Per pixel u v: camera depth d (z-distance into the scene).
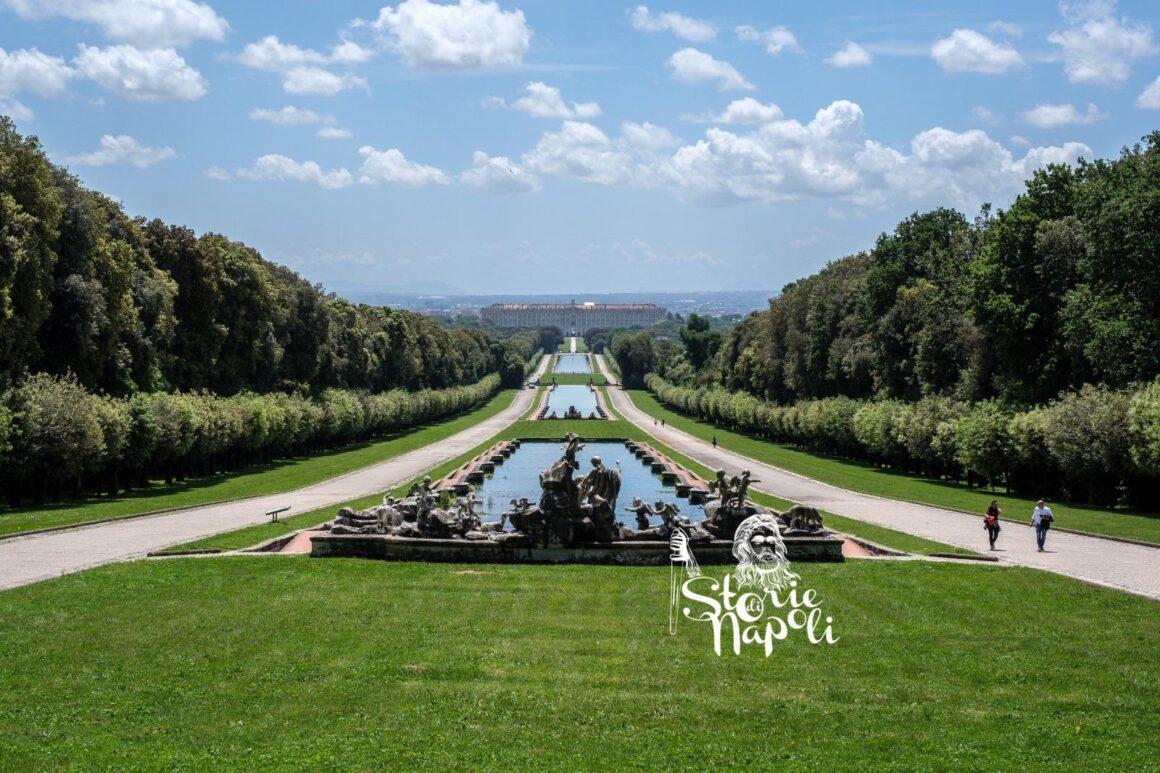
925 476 89.38
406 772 18.45
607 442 127.00
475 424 161.38
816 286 132.38
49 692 22.14
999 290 76.62
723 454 106.94
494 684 22.94
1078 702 22.17
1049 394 74.69
